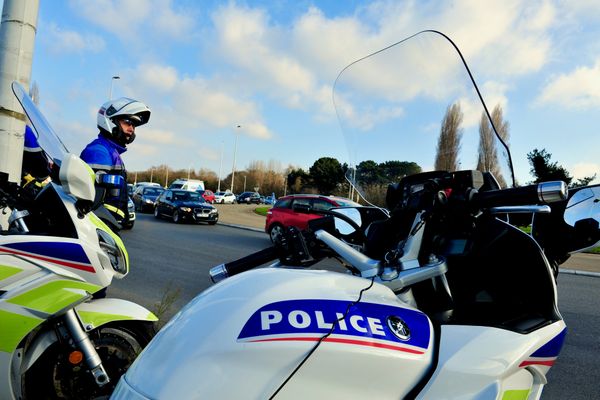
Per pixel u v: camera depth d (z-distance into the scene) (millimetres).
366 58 2604
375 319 1332
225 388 1137
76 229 2260
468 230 1897
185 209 17719
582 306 6418
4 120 3619
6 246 2121
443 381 1379
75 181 2078
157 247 10469
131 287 6211
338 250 1753
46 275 2154
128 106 3035
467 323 1696
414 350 1347
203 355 1167
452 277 1956
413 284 1786
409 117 2438
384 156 2484
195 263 8531
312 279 1393
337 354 1219
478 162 2215
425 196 1831
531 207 1725
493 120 2230
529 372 1631
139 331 2430
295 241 1671
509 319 1748
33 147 3504
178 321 1311
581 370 3951
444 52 2320
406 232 1888
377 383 1272
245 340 1181
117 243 2400
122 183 2373
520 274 1866
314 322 1249
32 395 2223
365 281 1508
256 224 20297
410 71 2436
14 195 2453
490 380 1432
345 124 2648
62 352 2238
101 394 2176
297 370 1184
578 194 2031
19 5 3674
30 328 2082
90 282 2244
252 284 1341
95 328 2285
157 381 1165
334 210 2178
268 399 1146
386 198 2285
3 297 2078
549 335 1690
